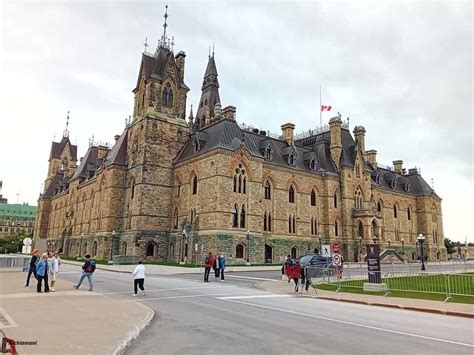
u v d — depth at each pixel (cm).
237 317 1570
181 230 5819
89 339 1085
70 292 2259
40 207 11194
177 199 6134
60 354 927
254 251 5469
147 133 6203
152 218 6012
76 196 8700
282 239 6056
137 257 5656
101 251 6406
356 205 7156
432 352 1063
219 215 5178
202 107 8981
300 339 1190
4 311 1556
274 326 1390
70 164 11344
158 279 3388
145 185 6025
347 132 7825
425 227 8975
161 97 6538
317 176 6800
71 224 8662
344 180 7006
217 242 5078
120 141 7188
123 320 1385
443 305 2016
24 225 19750
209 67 9119
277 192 6169
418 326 1472
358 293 2584
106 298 1989
